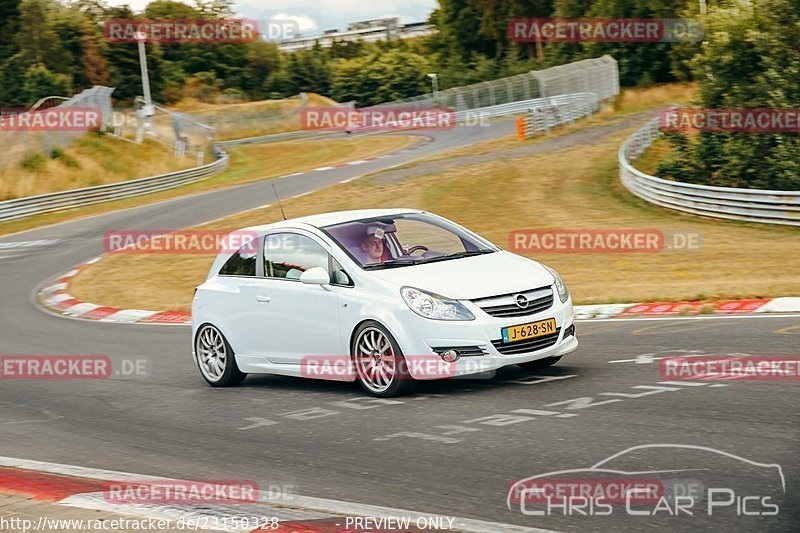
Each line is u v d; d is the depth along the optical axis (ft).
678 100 259.80
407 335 33.58
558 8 358.02
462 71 400.47
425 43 523.70
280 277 38.68
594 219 104.12
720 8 125.59
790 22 116.06
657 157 159.33
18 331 66.33
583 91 257.34
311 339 37.09
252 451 28.94
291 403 35.96
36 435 34.22
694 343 40.81
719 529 18.78
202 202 151.43
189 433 32.50
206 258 100.83
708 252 76.43
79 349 55.98
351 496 23.07
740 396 30.22
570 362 38.83
